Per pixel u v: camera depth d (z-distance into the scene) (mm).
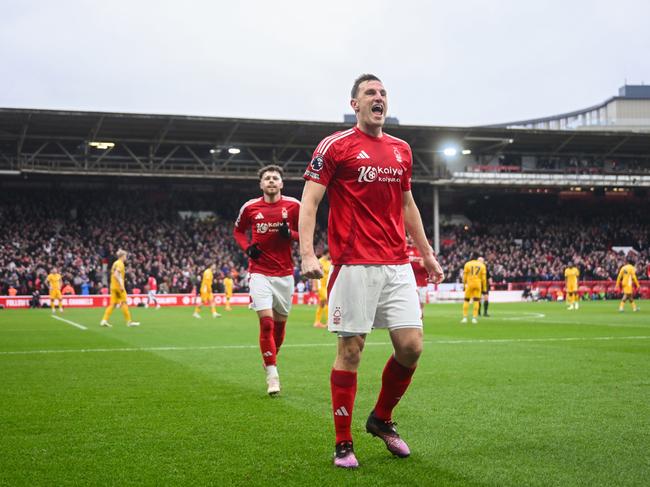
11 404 6547
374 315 4621
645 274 47719
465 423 5613
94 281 39594
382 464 4414
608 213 54625
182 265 41688
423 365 9508
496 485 3936
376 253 4617
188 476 4148
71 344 13453
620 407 6297
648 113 69188
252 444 4941
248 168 43312
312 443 4977
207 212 48562
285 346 12750
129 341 14164
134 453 4688
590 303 38438
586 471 4211
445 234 50500
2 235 41531
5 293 37750
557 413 6016
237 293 41500
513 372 8727
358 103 4730
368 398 6828
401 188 4801
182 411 6191
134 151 44531
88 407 6395
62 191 46500
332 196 4742
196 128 39750
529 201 54750
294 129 40656
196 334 16266
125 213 46156
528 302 41500
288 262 8023
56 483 4020
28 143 42344
